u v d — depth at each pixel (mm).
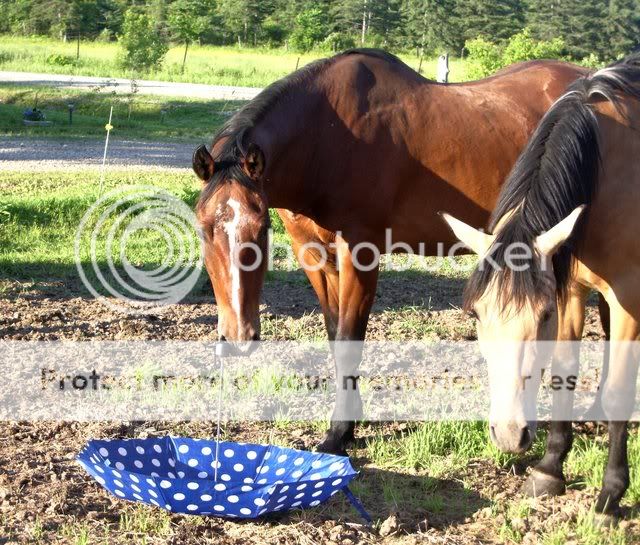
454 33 50531
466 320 7016
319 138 4328
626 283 3684
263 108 4160
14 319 6727
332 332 4926
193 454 4047
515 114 4785
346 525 3658
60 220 10156
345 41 49812
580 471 4266
